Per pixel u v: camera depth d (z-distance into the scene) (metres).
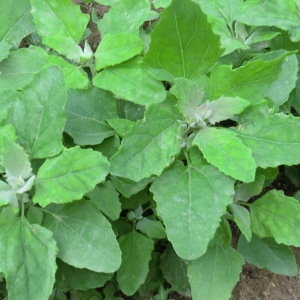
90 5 0.59
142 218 0.45
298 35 0.48
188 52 0.39
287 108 0.49
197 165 0.39
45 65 0.44
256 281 0.49
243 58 0.49
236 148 0.37
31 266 0.35
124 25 0.46
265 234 0.42
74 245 0.36
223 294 0.40
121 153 0.37
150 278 0.47
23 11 0.48
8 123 0.37
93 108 0.43
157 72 0.40
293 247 0.50
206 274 0.40
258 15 0.48
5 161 0.37
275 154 0.38
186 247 0.35
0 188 0.37
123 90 0.42
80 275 0.41
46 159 0.37
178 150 0.38
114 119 0.41
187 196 0.37
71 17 0.46
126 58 0.43
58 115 0.37
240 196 0.43
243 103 0.39
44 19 0.45
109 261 0.35
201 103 0.41
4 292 0.43
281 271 0.45
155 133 0.38
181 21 0.37
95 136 0.42
